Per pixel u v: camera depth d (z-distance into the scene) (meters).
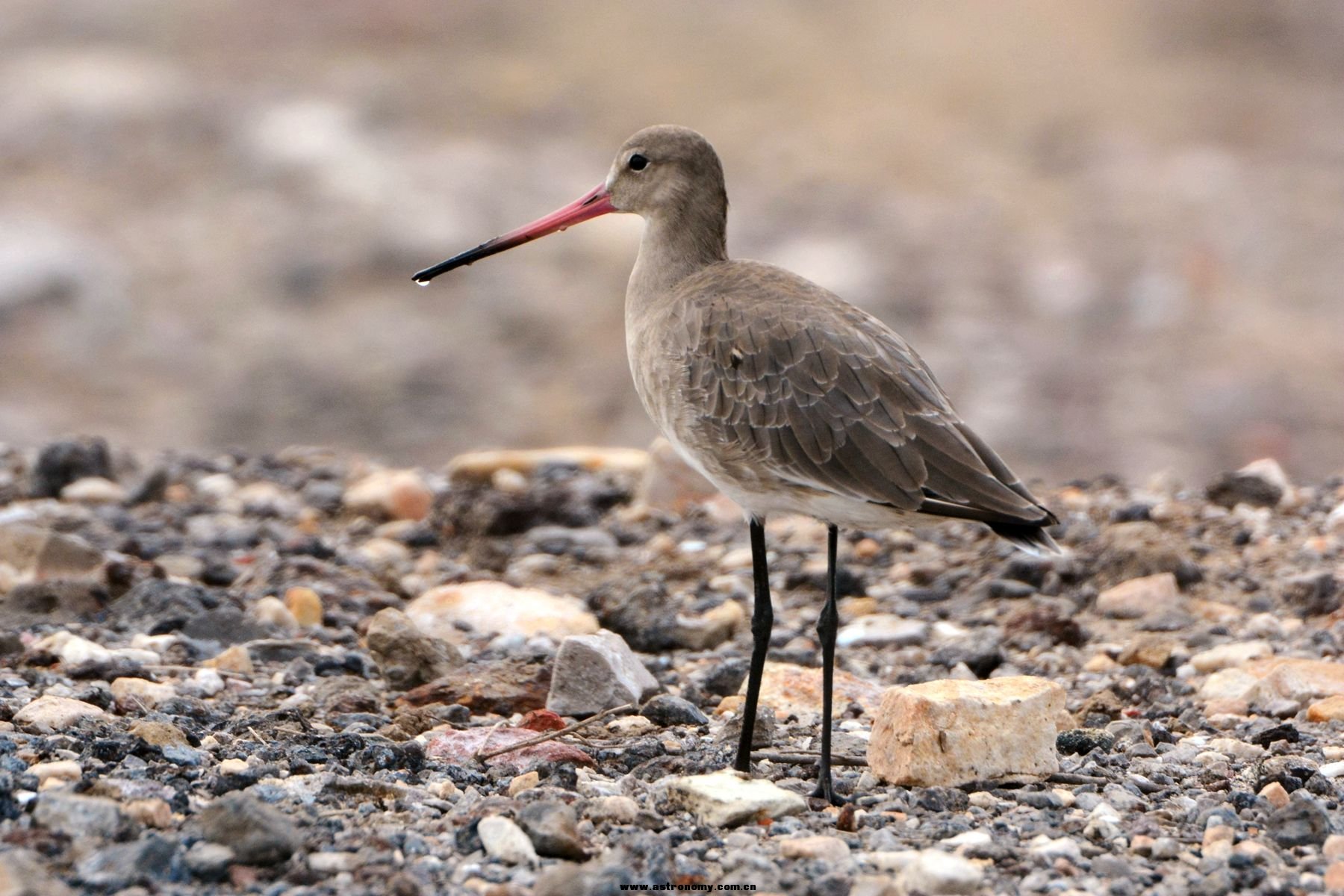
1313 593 13.02
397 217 37.44
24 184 38.34
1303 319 33.16
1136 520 15.34
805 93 47.78
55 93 43.62
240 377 30.59
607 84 47.69
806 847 7.90
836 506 9.27
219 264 35.22
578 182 40.25
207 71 46.47
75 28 48.94
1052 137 45.00
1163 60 51.50
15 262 33.84
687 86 47.81
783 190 40.41
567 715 10.55
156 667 11.25
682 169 10.72
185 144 41.25
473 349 31.91
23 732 9.54
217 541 15.33
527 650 12.16
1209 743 10.05
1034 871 7.88
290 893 7.33
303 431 28.59
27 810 8.02
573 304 34.03
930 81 49.19
